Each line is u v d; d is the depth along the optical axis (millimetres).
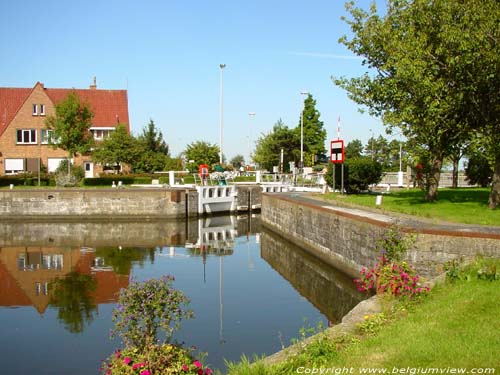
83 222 35781
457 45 16891
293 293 15547
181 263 20859
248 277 17969
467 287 8625
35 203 36562
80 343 11500
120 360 6164
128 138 52531
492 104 17719
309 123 62312
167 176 49531
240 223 35906
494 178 17453
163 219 36688
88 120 46156
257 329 11945
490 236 11398
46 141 52250
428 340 6551
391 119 19531
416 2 18922
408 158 20234
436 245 12180
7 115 55000
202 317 12945
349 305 14164
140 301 6633
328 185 33906
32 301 15164
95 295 15805
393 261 9914
